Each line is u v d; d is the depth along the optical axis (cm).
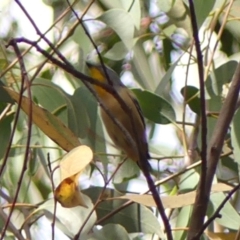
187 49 791
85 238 602
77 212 615
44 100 759
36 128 788
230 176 836
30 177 817
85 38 764
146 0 898
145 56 875
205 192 477
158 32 884
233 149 644
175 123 744
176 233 678
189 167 662
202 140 462
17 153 770
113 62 921
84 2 904
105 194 680
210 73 746
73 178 490
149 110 747
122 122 666
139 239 747
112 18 715
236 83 496
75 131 711
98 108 720
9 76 768
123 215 665
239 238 483
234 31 830
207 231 655
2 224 653
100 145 727
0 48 746
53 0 895
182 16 757
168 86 916
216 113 718
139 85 874
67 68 426
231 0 720
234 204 847
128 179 766
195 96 730
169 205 592
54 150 815
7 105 741
